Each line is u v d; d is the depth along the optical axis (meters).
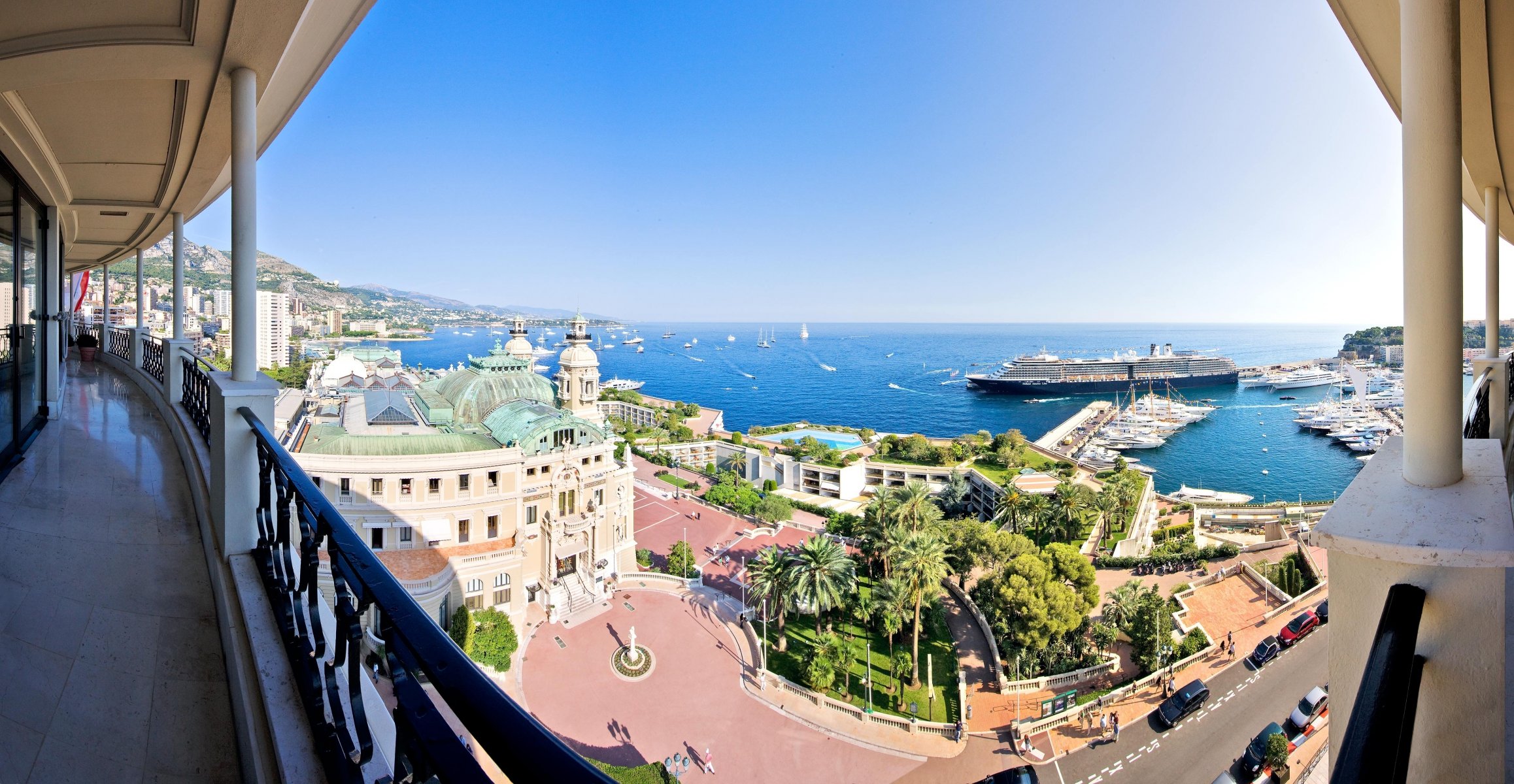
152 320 38.78
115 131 8.02
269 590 4.43
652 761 24.03
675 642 32.09
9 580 4.82
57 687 3.81
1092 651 31.47
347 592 2.74
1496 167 7.27
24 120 7.45
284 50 5.48
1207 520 60.09
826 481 73.19
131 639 4.45
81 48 5.24
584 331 46.84
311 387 51.22
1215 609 35.84
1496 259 7.73
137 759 3.47
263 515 4.78
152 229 13.95
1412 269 2.29
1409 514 2.12
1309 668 29.36
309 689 3.39
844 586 32.06
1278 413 150.50
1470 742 2.13
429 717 1.92
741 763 24.27
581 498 36.00
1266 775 22.77
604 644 31.52
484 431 38.72
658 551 46.56
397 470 29.38
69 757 3.35
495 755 1.42
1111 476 59.75
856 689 29.03
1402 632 1.92
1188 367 193.12
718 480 70.75
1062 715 26.94
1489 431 6.47
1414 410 2.29
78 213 12.03
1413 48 2.32
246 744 3.50
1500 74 5.31
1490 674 2.09
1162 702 27.88
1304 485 94.81
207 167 9.30
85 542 5.72
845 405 187.25
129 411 11.54
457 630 28.55
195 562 5.72
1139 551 46.38
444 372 64.62
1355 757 1.48
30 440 8.87
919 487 41.91
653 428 105.88
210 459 6.11
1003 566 35.12
